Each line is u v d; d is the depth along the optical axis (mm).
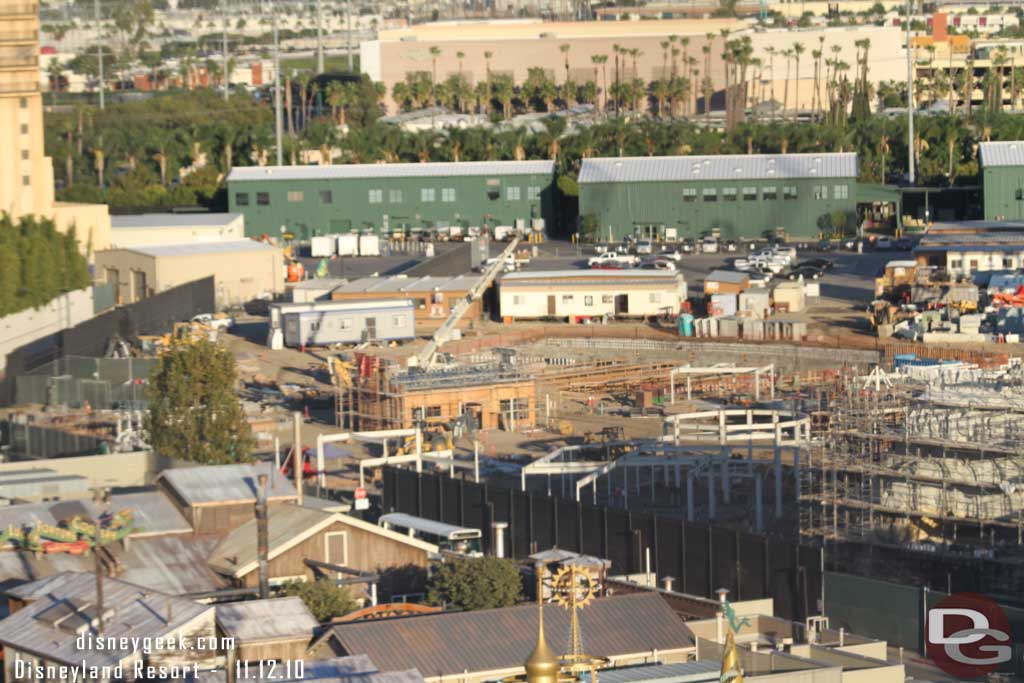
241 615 106938
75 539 129500
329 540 131875
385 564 133875
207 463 182875
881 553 153500
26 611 107938
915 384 180250
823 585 133750
